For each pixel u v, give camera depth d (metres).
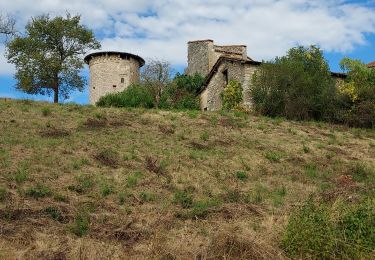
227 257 7.07
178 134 16.00
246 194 11.05
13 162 11.20
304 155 15.41
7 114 16.03
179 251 7.33
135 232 8.10
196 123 18.02
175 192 10.81
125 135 14.98
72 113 17.50
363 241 7.52
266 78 23.23
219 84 27.97
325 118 22.92
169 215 9.15
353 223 7.83
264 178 12.71
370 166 14.69
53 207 8.84
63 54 40.31
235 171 13.02
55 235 7.75
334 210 8.26
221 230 7.91
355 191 11.34
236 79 25.89
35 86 38.75
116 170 11.80
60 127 15.14
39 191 9.59
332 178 13.04
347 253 7.36
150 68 35.12
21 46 38.47
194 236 8.07
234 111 21.28
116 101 23.61
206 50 36.91
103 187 10.44
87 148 13.12
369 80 25.14
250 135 17.16
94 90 44.50
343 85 24.11
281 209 10.00
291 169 13.68
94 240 7.72
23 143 12.77
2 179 10.05
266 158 14.49
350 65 25.89
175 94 31.33
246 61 25.30
